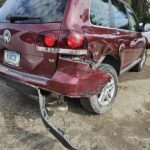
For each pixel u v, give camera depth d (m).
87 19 3.39
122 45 4.39
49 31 3.13
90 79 3.31
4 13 3.77
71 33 3.07
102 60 3.75
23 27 3.35
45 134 3.45
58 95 3.40
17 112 3.95
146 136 3.59
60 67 3.16
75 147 2.84
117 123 3.87
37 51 3.24
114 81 4.19
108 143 3.36
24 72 3.43
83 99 3.77
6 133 3.42
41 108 3.07
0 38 3.66
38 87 3.22
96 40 3.43
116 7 4.45
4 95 4.47
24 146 3.19
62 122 3.75
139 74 6.65
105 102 4.08
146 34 9.70
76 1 3.26
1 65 3.72
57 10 3.23
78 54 3.12
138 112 4.29
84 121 3.83
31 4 3.47
